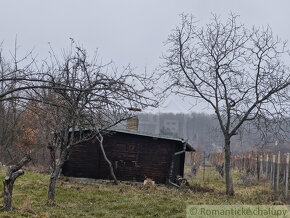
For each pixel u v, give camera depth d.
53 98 8.25
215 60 18.20
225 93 17.95
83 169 20.03
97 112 8.12
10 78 6.21
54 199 12.71
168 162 20.02
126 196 14.34
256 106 17.08
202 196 15.45
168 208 12.00
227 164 17.33
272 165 20.86
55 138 13.71
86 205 12.26
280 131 17.16
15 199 12.19
